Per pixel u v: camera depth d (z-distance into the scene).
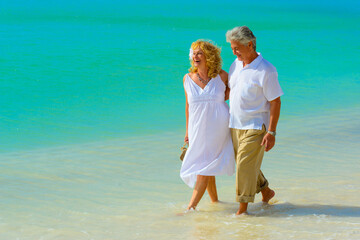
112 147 13.12
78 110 17.80
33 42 32.22
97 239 7.39
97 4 56.50
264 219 8.11
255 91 8.15
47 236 7.52
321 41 39.69
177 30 41.06
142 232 7.64
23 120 16.25
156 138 14.18
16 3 51.69
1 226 7.91
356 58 32.16
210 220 8.16
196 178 8.86
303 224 7.79
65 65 25.97
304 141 13.44
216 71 8.77
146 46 32.56
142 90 21.33
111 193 9.66
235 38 8.02
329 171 10.87
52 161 11.81
